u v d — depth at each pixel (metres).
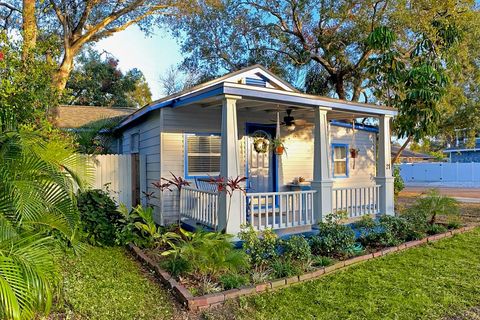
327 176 7.14
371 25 12.97
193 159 8.25
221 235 5.24
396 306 4.11
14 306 2.71
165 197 7.90
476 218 10.12
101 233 6.53
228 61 17.78
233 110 5.94
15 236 3.28
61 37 10.48
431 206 8.14
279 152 8.55
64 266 5.11
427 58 10.98
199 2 12.08
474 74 13.25
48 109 7.05
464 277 5.05
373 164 11.80
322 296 4.37
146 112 8.15
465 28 12.12
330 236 5.92
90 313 3.71
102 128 12.32
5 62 5.80
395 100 11.23
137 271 5.21
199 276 4.80
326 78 16.42
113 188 8.79
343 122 10.87
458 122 13.81
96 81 25.41
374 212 8.23
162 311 3.88
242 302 4.08
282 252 5.51
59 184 3.79
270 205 8.88
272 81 9.34
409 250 6.43
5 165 3.62
